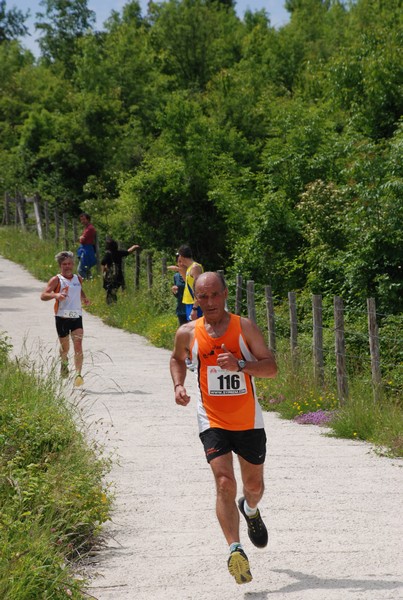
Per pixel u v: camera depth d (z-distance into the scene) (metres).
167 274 32.69
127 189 46.56
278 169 38.91
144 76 70.50
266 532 7.95
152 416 15.61
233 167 47.03
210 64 82.25
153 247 46.09
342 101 40.69
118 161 57.47
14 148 61.91
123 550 8.33
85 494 8.98
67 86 66.19
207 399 7.50
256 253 36.81
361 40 41.59
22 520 8.00
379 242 28.11
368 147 30.42
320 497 10.40
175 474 11.47
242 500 7.91
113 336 27.47
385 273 27.91
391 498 10.38
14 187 58.59
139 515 9.55
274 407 17.72
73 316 18.06
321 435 15.02
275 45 80.75
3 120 72.31
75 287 18.16
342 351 16.98
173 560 7.99
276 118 41.56
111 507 9.73
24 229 51.50
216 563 7.87
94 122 59.56
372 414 15.15
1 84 74.75
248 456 7.49
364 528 8.99
